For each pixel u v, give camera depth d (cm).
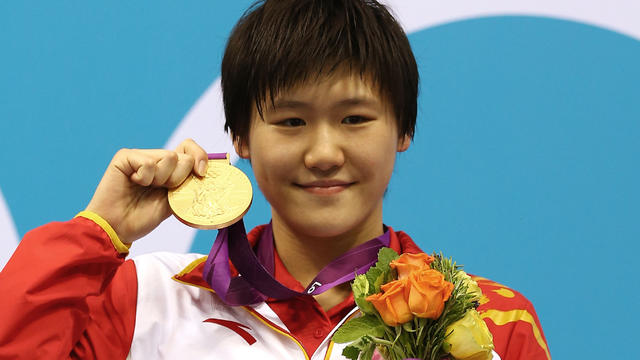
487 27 790
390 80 447
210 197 449
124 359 476
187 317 486
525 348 488
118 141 779
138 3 792
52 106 776
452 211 773
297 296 471
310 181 441
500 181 774
